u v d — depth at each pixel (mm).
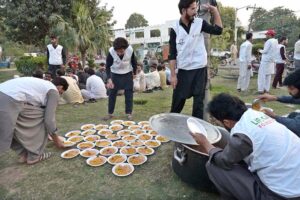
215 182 2004
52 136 3430
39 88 3053
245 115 1787
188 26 3225
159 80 8148
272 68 6953
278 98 2869
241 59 7324
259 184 1736
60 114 5223
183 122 2781
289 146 1655
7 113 2779
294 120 2312
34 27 15109
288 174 1612
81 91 6355
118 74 4594
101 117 4977
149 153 3326
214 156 1898
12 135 2869
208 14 3486
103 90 6648
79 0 13867
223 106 1841
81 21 12344
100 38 12938
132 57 4590
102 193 2572
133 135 3875
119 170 2943
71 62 9727
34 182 2777
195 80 3359
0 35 22125
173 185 2684
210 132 2604
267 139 1647
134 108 5605
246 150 1674
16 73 16453
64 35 11844
